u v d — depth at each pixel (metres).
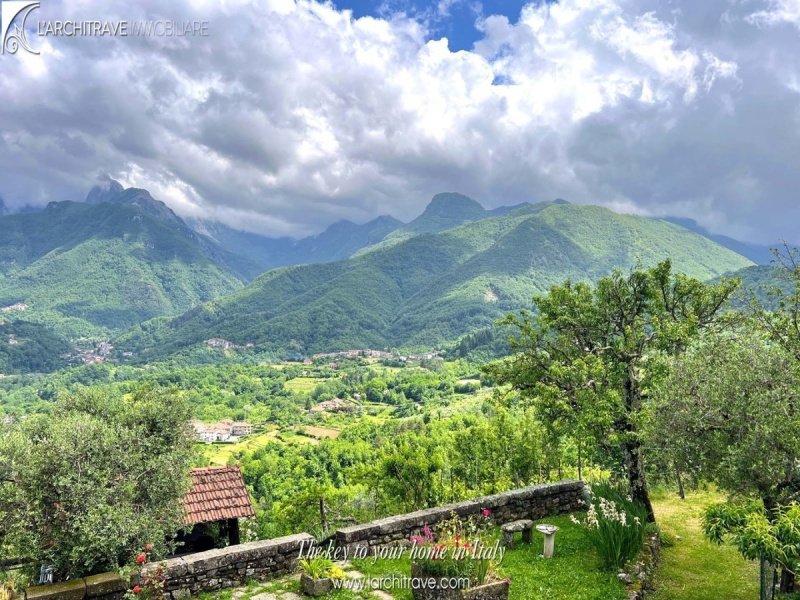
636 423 12.04
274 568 10.17
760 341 10.41
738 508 8.49
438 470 22.66
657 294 14.02
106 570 10.30
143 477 11.47
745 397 9.05
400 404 153.50
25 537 9.66
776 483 8.62
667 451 9.81
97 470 10.62
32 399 177.62
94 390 14.42
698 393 9.44
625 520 11.30
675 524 15.51
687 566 12.24
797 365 9.36
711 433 9.34
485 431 23.36
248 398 173.38
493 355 191.00
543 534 12.39
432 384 161.00
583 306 14.96
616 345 14.30
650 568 11.20
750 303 11.85
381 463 22.89
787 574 9.55
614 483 14.62
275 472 75.00
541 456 21.66
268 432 125.50
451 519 12.10
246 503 16.77
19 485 10.07
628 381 13.86
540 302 15.36
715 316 13.77
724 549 13.30
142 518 10.59
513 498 13.67
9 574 11.12
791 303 11.49
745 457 8.62
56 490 10.27
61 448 10.41
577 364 13.12
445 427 63.53
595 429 13.05
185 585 9.26
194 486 16.95
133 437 11.72
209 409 152.25
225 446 105.88
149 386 14.38
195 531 17.53
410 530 11.88
